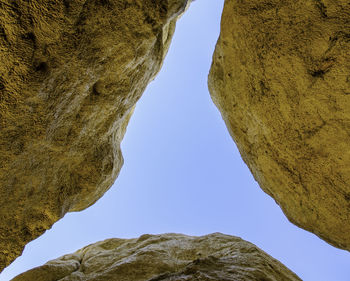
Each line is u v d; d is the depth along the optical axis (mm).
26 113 3383
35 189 4180
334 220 4352
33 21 2998
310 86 3756
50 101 3580
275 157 4805
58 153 4285
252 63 4430
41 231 4402
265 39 4055
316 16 3453
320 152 4043
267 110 4512
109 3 3729
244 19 4191
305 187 4516
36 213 4363
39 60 3211
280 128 4441
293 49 3771
